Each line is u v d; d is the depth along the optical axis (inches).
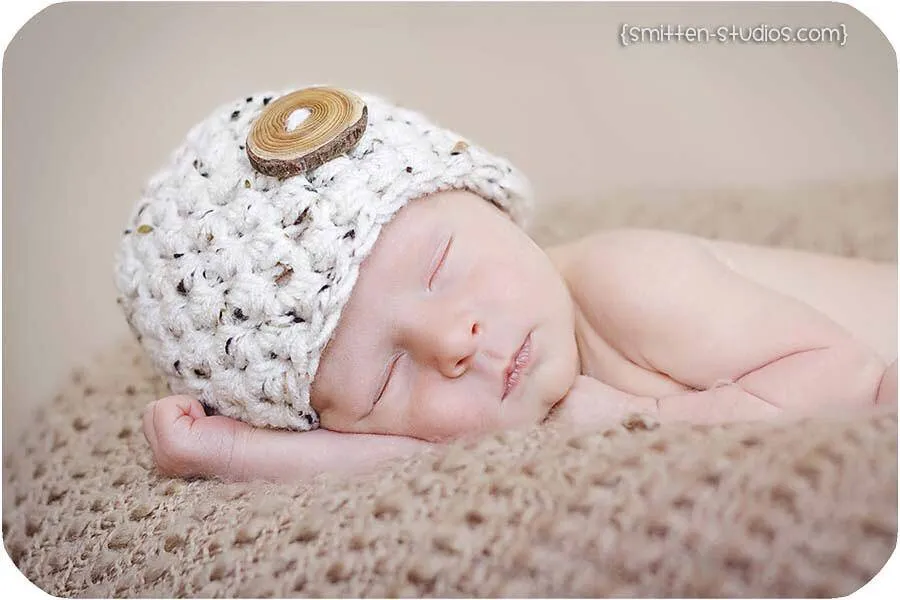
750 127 86.7
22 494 51.8
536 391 48.4
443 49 88.5
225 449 47.6
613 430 37.4
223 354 47.1
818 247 68.5
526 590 31.5
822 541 30.3
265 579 35.2
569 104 89.1
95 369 66.3
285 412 47.7
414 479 36.9
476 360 46.5
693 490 31.6
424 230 47.3
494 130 89.7
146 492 46.0
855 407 40.8
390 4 87.0
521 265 49.1
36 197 81.1
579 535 31.7
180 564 38.6
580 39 87.9
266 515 38.8
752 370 47.3
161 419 47.7
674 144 88.7
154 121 84.3
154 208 49.9
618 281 50.8
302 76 87.0
